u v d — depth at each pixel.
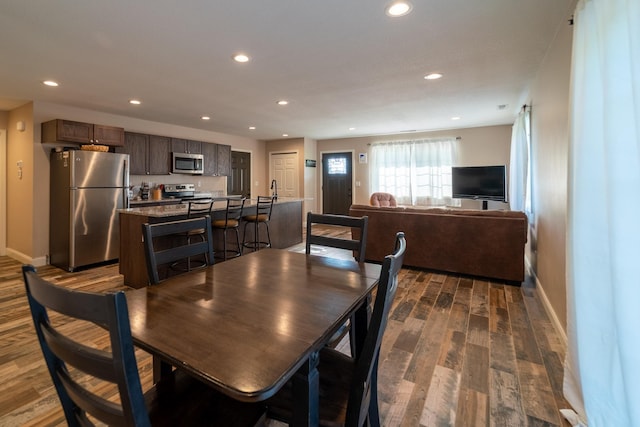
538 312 2.84
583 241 1.45
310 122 5.77
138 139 5.15
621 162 1.17
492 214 3.67
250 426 0.99
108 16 2.10
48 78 3.30
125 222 3.48
